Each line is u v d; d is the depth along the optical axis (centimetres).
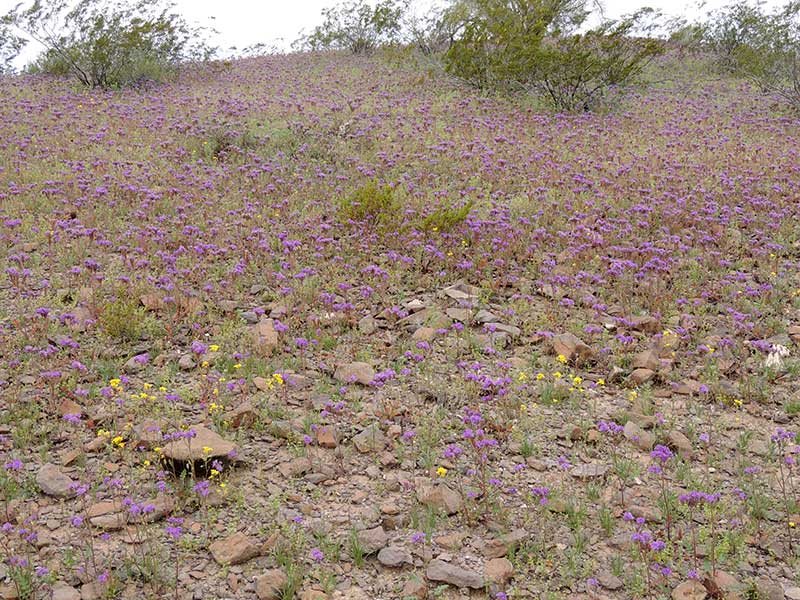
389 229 1047
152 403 629
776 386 703
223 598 437
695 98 2292
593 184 1282
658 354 743
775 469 577
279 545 476
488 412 648
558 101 2114
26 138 1452
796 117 1997
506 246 999
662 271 923
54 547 468
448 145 1480
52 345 721
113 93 2141
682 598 439
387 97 2080
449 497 525
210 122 1659
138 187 1195
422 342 731
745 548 486
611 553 484
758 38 2777
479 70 2272
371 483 552
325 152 1479
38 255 938
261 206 1155
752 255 1002
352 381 657
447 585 454
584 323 820
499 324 804
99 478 535
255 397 653
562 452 597
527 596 449
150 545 462
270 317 816
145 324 774
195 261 934
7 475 527
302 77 2562
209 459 546
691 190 1245
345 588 451
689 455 591
